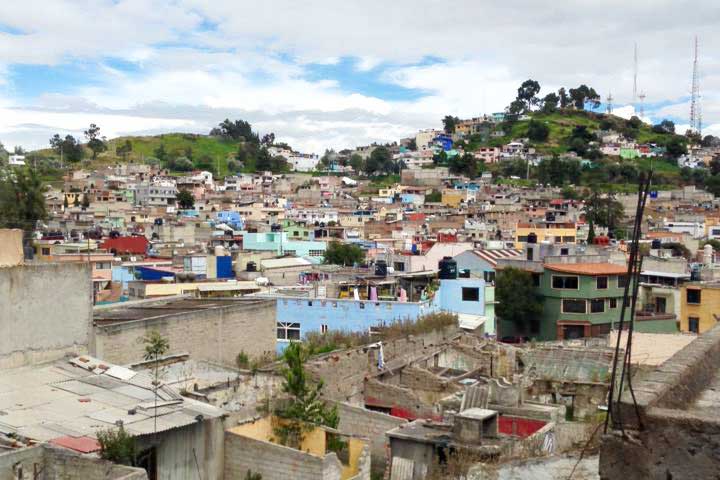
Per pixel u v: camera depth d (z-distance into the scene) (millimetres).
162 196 163375
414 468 21812
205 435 19859
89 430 17375
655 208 158000
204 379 24438
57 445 16328
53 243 75000
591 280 59812
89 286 23000
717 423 5562
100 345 23250
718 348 8812
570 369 35906
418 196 180500
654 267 66250
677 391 6652
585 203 145375
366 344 33375
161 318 25719
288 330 41594
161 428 17953
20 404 18562
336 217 142375
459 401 27219
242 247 90938
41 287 21469
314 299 41531
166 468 18625
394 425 24547
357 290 50406
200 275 61719
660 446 5750
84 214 124625
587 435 18375
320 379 25547
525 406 26750
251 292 51938
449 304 49500
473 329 44875
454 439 21469
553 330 60969
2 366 20359
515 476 12836
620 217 134125
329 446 22297
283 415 22625
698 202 169625
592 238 103500
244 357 28906
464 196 174750
